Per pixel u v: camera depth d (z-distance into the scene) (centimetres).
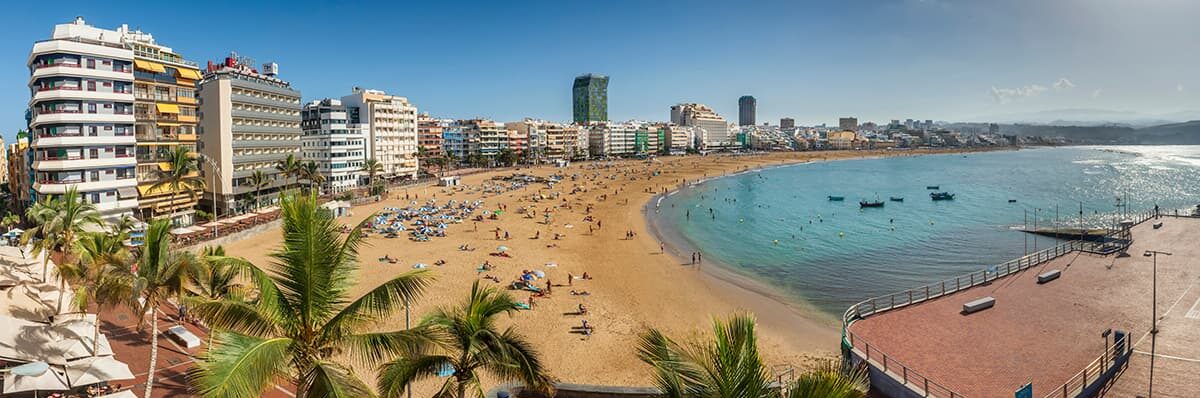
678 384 1245
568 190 16125
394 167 17188
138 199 7831
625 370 4000
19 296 3956
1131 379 2619
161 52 8700
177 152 7981
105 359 2897
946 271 7044
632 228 10238
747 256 8025
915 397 2327
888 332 3161
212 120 9819
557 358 4194
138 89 8188
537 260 7362
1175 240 5988
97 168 7162
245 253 7088
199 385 1147
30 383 2569
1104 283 4159
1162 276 4369
